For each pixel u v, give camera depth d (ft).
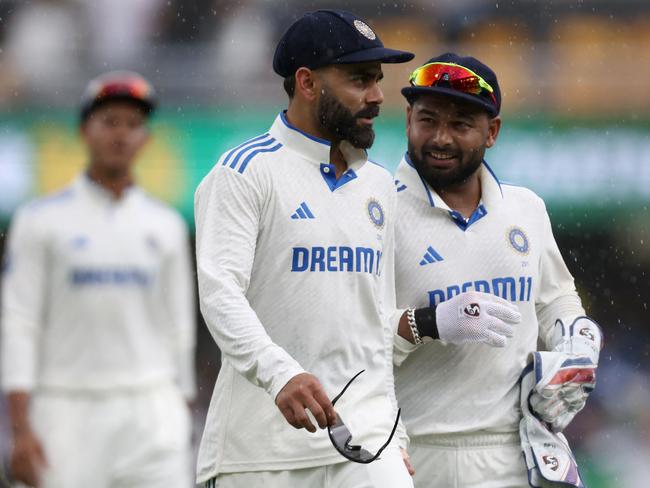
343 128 46.93
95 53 132.36
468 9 138.92
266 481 46.55
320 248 46.52
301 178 46.80
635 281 131.75
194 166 125.39
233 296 44.06
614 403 123.65
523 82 134.00
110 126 46.26
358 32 46.75
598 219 129.18
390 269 50.44
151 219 46.34
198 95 130.21
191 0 132.67
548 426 54.03
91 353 45.73
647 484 115.14
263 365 42.24
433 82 52.01
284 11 135.85
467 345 52.80
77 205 45.44
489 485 53.31
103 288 45.50
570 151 129.70
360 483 46.24
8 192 121.49
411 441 53.88
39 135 125.90
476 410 53.16
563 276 56.90
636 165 129.18
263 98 131.13
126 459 46.44
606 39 136.05
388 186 49.49
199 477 48.37
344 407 46.65
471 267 53.47
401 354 52.26
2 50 130.52
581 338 54.75
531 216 55.31
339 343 46.78
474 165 52.90
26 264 44.93
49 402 45.57
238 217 45.44
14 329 44.65
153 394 46.37
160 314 46.65
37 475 45.06
